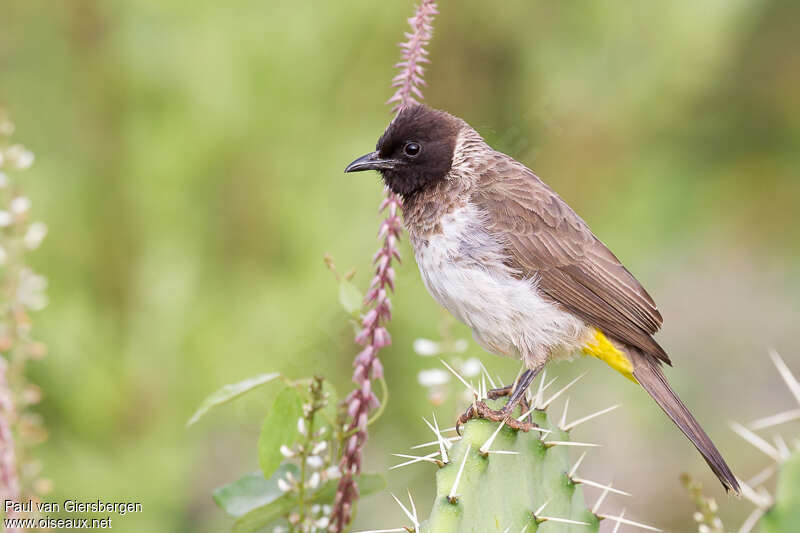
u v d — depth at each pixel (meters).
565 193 12.24
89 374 10.76
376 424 10.97
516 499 5.04
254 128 11.23
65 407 10.76
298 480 6.00
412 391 10.74
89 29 11.30
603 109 11.98
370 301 5.47
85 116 11.28
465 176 7.39
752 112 13.55
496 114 11.94
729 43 12.25
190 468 10.99
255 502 5.99
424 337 10.70
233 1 11.10
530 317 7.09
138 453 10.73
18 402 5.97
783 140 13.77
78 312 10.84
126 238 11.22
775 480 12.73
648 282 14.98
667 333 15.52
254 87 11.17
